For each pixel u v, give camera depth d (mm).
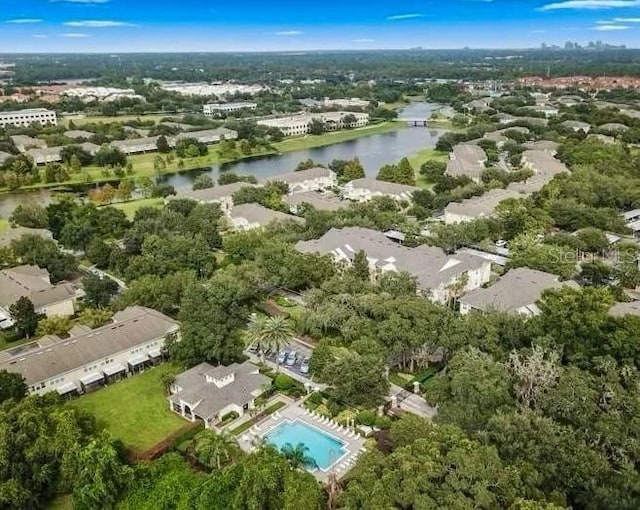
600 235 173250
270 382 111375
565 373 93500
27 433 85938
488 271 158625
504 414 85750
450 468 73625
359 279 144500
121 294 150875
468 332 111062
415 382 112875
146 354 123438
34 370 109500
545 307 112875
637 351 96375
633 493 74375
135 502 79062
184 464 87062
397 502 70000
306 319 128500
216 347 116250
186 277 145125
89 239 187500
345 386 102375
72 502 81688
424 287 141750
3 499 78750
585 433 82688
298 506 72312
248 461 82312
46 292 144500
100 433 95188
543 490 77125
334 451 94875
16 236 183375
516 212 188125
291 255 155125
